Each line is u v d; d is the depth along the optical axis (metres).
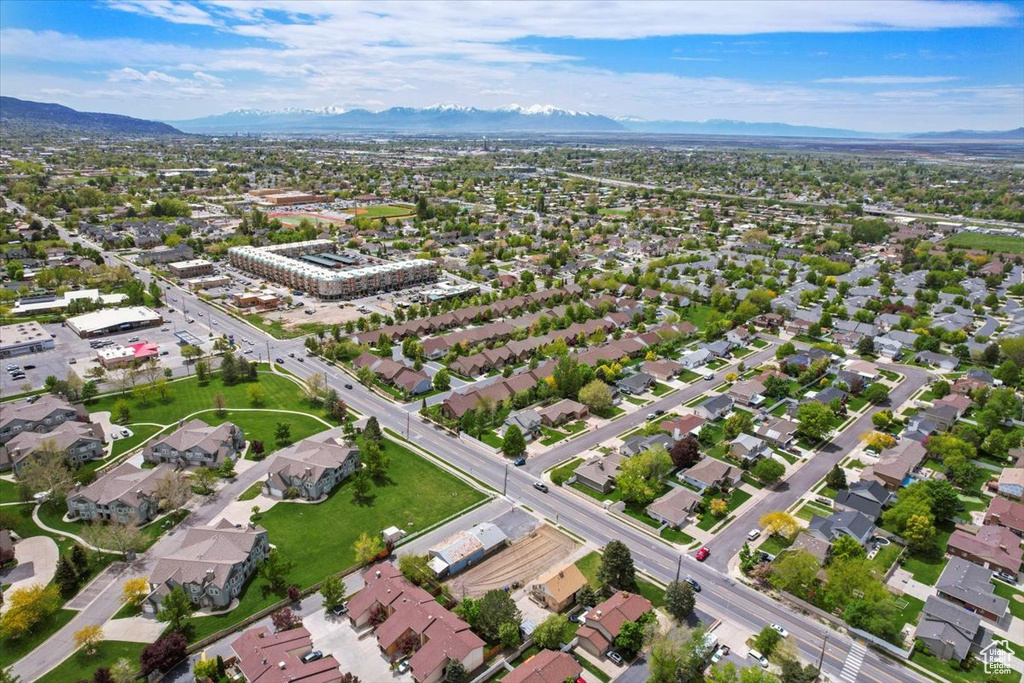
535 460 153.00
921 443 157.00
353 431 159.25
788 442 162.62
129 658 94.12
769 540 124.94
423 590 105.94
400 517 129.88
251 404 176.00
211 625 100.25
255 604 105.25
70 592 106.75
